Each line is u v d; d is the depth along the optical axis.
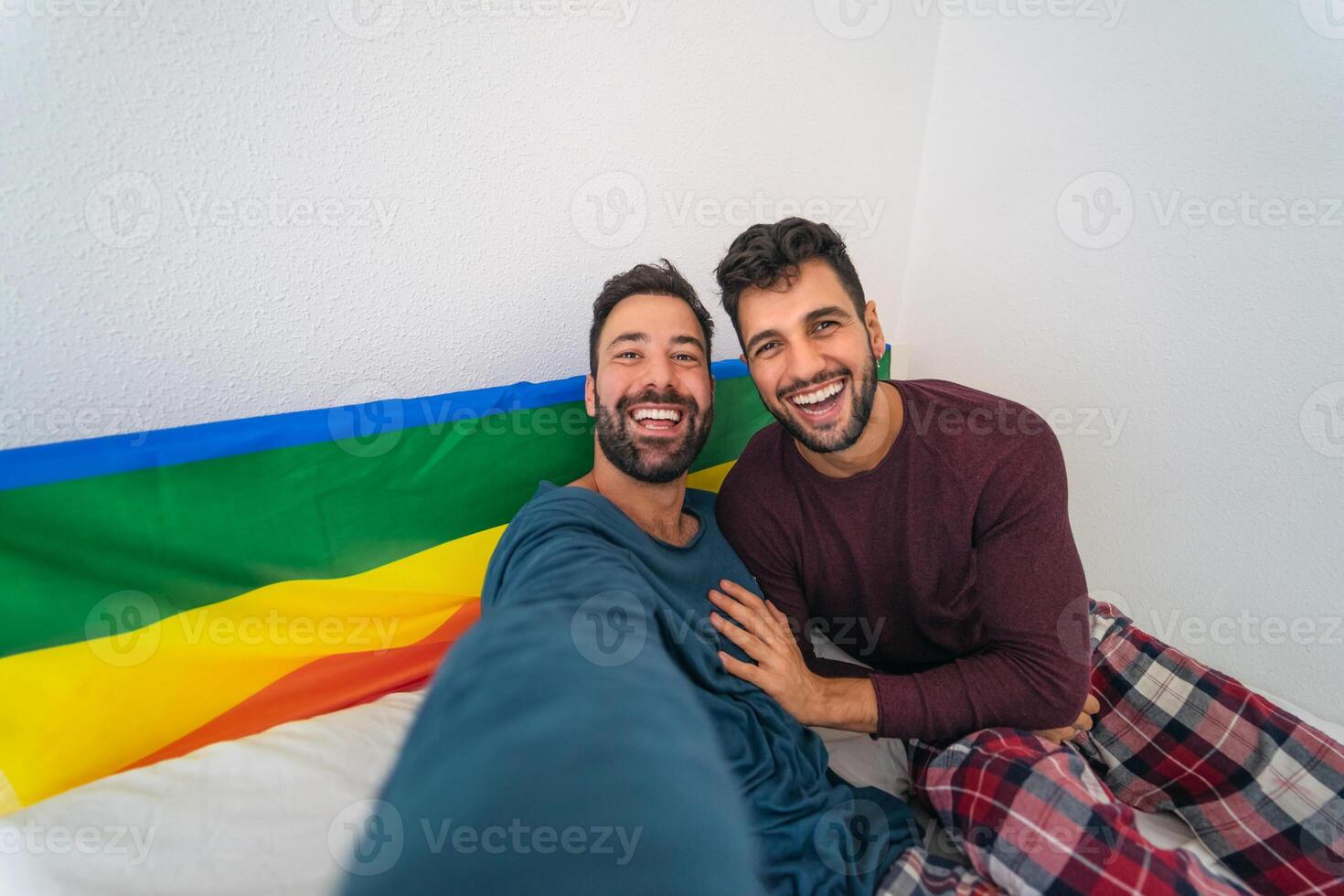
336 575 0.87
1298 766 0.89
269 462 0.80
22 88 0.64
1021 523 0.89
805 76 1.41
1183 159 1.33
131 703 0.73
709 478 1.32
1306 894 0.86
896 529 0.96
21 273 0.68
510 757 0.36
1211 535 1.41
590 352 1.00
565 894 0.30
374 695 0.86
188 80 0.73
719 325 1.43
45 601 0.67
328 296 0.89
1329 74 1.14
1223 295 1.32
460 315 1.03
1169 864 0.65
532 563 0.68
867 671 1.01
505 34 0.96
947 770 0.81
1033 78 1.52
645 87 1.15
